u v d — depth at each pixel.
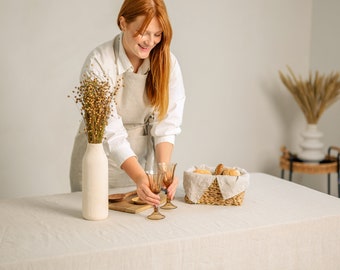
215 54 3.80
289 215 1.70
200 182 1.79
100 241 1.41
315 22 4.11
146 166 2.30
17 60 3.18
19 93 3.22
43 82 3.27
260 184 2.15
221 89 3.88
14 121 3.24
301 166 3.58
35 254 1.31
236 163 4.04
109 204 1.76
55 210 1.72
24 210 1.71
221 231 1.51
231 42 3.85
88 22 3.33
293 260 1.65
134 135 2.21
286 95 4.19
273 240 1.60
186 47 3.68
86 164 1.59
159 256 1.42
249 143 4.08
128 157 1.81
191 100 3.76
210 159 3.92
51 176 3.39
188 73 3.72
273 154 4.21
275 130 4.19
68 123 3.38
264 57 4.02
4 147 3.23
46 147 3.35
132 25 1.74
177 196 1.93
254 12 3.91
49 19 3.22
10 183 3.28
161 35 1.84
